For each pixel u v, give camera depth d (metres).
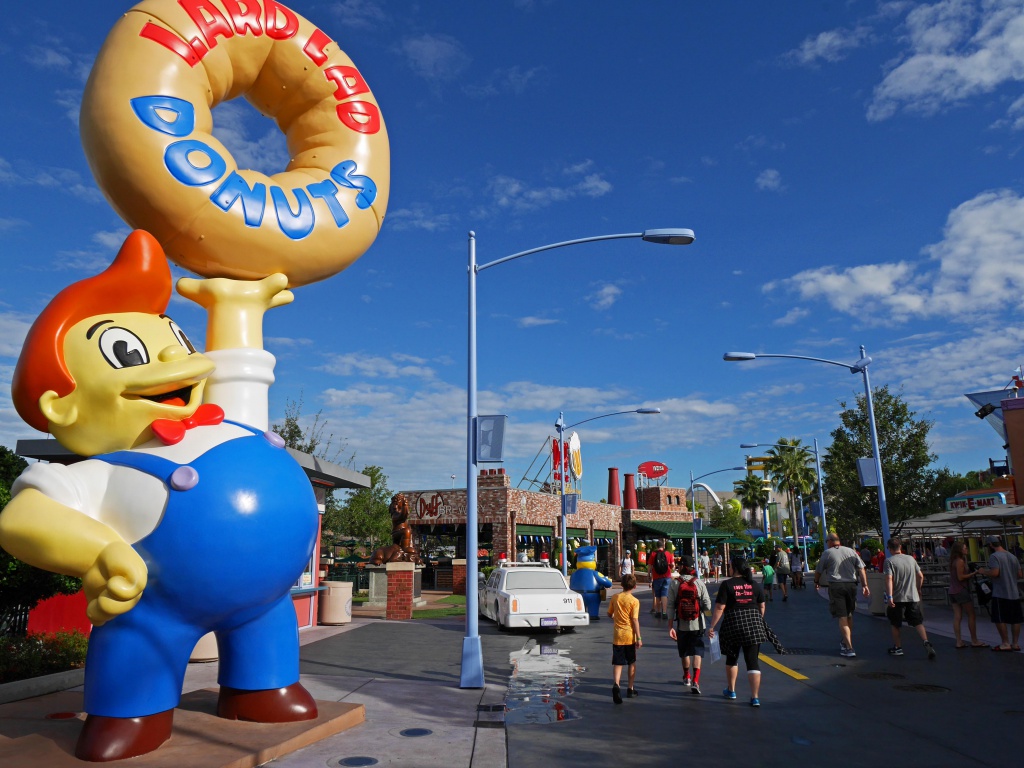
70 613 11.73
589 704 8.42
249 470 5.82
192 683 9.53
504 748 6.48
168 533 5.44
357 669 10.73
